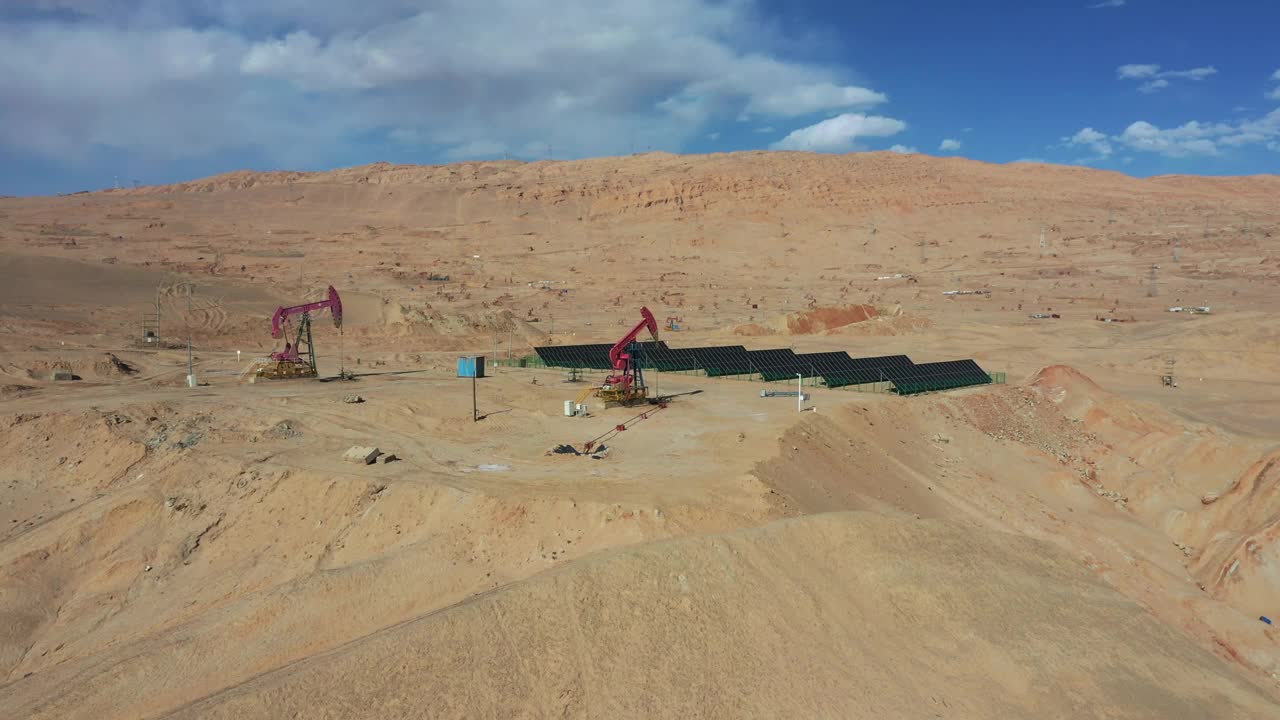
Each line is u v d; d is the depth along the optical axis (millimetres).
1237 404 97500
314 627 34281
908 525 41219
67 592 43969
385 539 44188
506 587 33188
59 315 131500
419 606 36375
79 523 47781
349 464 52250
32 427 60656
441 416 68125
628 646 30578
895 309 168250
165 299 156250
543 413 69188
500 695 27781
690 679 29844
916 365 92375
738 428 60781
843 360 93250
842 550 38000
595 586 32500
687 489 44938
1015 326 161500
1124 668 34625
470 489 45625
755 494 44188
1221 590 48312
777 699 29797
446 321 144250
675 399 76875
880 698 30578
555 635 30312
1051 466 67625
